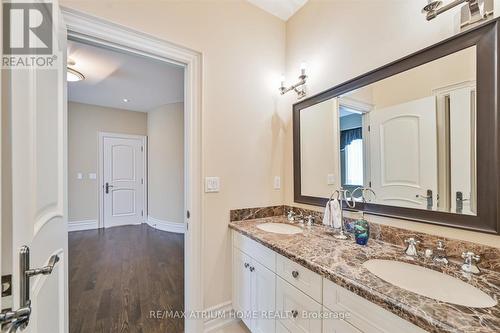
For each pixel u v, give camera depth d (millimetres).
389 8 1443
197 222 1778
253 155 2057
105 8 1428
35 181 789
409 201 1330
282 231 1888
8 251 595
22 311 598
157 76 3318
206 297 1812
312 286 1160
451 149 1164
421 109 1280
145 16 1563
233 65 1953
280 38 2254
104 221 4938
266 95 2137
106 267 2889
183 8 1720
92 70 3107
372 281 944
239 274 1809
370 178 1538
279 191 2209
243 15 2023
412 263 1133
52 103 1026
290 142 2209
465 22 1119
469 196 1096
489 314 729
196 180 1782
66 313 1267
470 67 1100
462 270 1028
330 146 1820
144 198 5363
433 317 714
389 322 831
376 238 1478
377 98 1497
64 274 1234
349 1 1684
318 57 1932
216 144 1862
